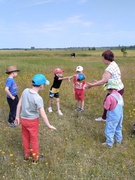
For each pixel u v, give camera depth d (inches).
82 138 104.9
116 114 94.5
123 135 108.2
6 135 104.7
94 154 90.9
